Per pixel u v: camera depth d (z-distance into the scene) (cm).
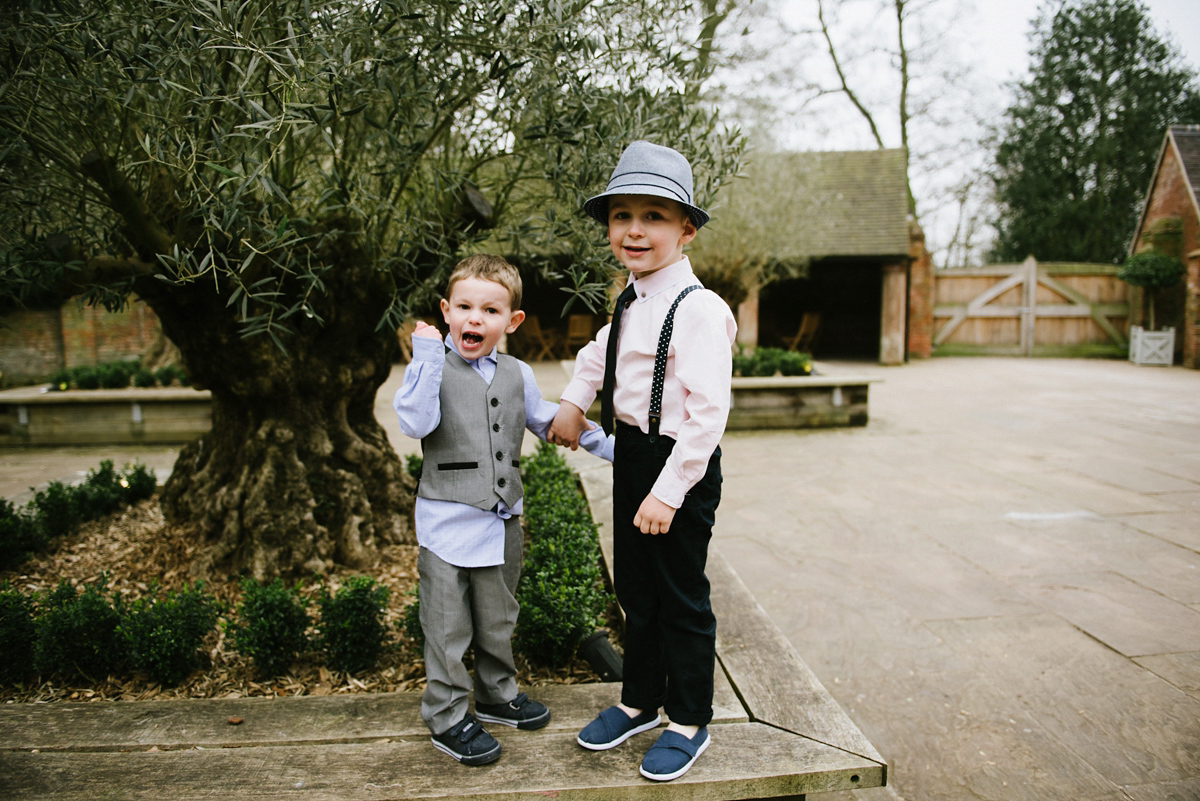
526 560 283
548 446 447
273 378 308
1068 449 708
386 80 209
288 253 248
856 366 1548
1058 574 391
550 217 268
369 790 167
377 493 346
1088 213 2139
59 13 198
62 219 295
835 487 585
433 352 177
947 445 741
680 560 175
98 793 164
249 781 169
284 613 235
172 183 264
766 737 192
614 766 177
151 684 231
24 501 472
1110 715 259
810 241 1412
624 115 259
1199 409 922
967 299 1684
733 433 834
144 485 415
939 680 286
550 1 215
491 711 196
